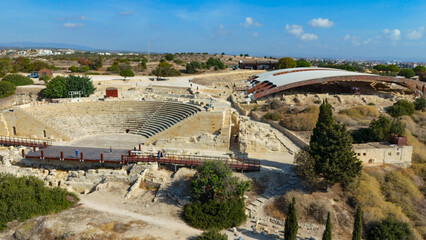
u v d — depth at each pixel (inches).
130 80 3868.1
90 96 2706.7
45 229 1073.5
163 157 1605.6
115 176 1518.2
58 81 2620.6
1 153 1808.6
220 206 1152.2
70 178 1572.3
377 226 1117.7
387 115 2453.2
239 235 1083.9
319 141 1315.2
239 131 1927.9
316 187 1306.6
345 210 1217.4
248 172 1476.4
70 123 2145.7
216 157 1599.4
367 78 3171.8
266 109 2711.6
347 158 1253.1
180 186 1381.6
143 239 1008.9
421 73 4439.0
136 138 2015.3
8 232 1099.3
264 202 1273.4
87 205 1278.3
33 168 1695.4
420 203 1344.7
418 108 2716.5
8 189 1238.9
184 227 1111.0
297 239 1072.2
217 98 3174.2
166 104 2301.9
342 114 2456.9
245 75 4862.2
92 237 1012.5
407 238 1087.6
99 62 5339.6
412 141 1827.0
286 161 1630.2
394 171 1491.1
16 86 3046.3
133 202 1307.8
